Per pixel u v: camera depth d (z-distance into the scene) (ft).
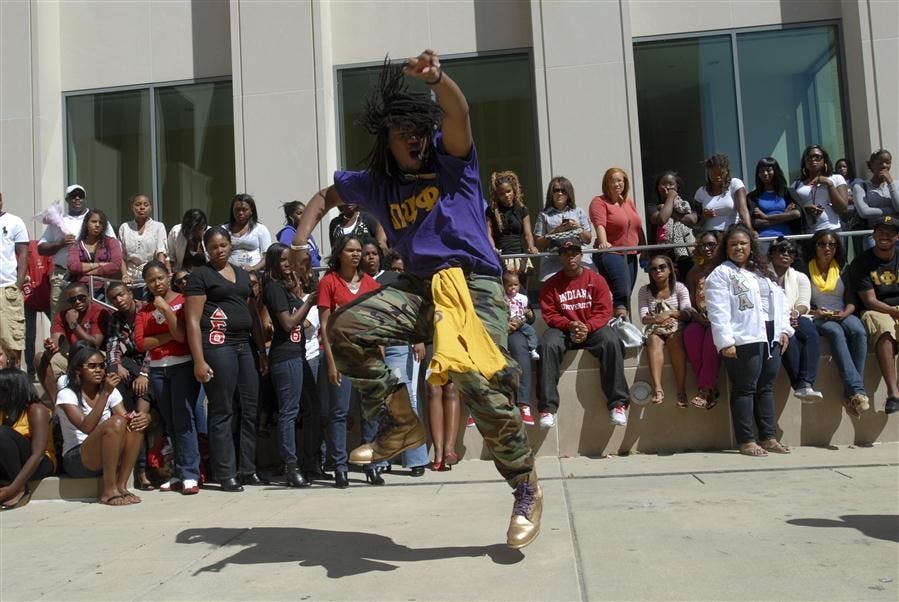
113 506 20.27
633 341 23.98
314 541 15.02
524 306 24.14
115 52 34.81
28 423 21.80
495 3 33.17
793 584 11.35
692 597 11.03
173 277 23.71
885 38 30.99
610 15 31.65
